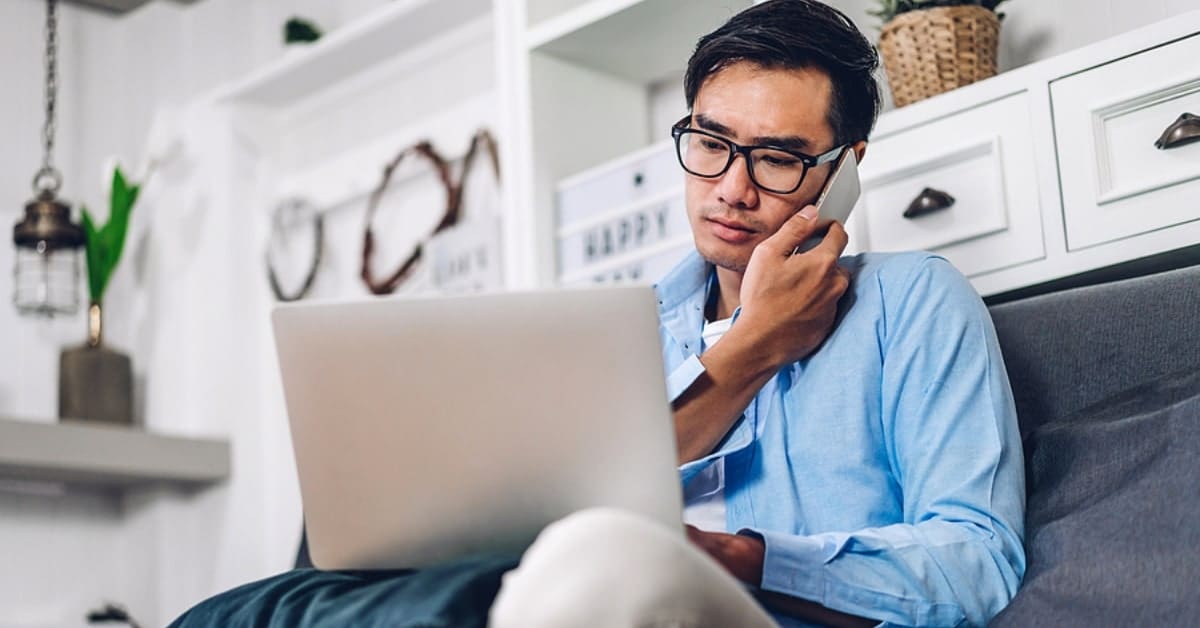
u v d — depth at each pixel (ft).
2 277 11.90
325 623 3.68
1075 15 7.50
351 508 3.97
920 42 7.02
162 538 12.05
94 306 12.00
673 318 5.90
